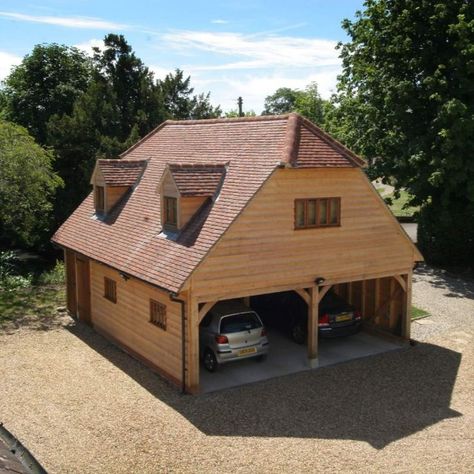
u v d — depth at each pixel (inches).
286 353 721.0
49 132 1294.3
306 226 658.8
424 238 1224.8
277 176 629.9
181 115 1598.2
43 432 516.1
